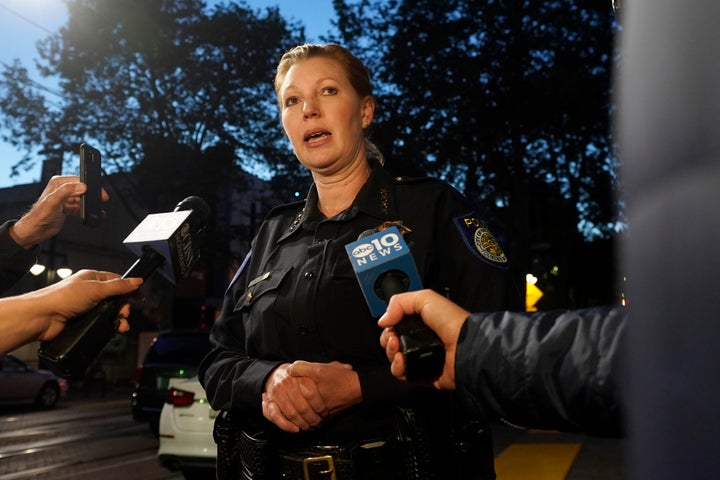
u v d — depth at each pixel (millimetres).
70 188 1798
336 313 1544
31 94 21516
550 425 847
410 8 19312
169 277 1532
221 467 1680
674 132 439
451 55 19219
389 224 1609
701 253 418
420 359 972
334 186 1779
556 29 18891
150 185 22297
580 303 27484
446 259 1635
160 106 22078
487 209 21203
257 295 1682
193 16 22266
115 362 24766
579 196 20828
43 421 12422
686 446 424
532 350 848
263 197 23828
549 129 19625
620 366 723
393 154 18859
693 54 433
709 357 413
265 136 22531
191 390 5859
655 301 451
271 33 22453
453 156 19406
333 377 1418
